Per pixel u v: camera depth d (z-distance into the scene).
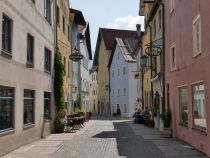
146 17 36.97
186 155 14.98
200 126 16.19
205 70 14.86
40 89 22.11
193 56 16.89
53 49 26.47
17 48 17.12
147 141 20.27
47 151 16.45
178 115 20.72
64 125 27.14
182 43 19.27
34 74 20.52
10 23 16.33
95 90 89.81
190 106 17.78
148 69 36.59
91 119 52.94
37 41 21.31
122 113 66.31
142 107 41.44
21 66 17.80
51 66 25.72
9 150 16.00
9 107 16.31
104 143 19.48
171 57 22.62
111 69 72.81
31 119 20.34
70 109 36.03
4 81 15.17
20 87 17.61
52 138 22.25
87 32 53.84
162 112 25.72
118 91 68.56
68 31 35.19
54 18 27.00
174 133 21.92
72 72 37.72
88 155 15.20
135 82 63.97
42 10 22.77
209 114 14.45
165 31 24.64
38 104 21.55
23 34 18.19
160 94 27.58
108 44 78.25
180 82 19.92
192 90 17.50
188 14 17.77
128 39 69.50
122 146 18.09
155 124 31.94
